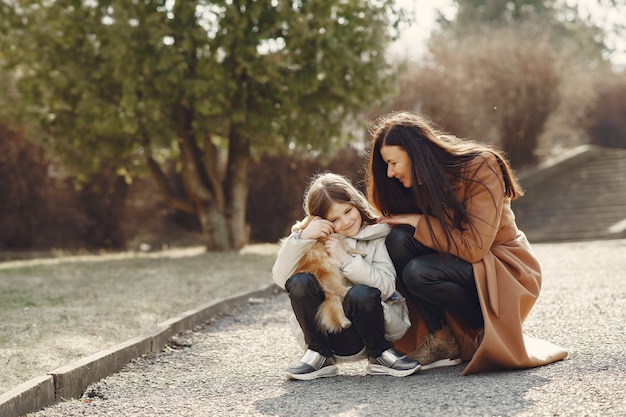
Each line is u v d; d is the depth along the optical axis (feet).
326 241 13.19
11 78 50.93
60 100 42.63
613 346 14.56
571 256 38.29
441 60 74.69
